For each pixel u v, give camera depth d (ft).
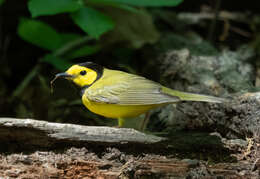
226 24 50.65
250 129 25.91
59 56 44.57
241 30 51.93
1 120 23.50
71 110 40.32
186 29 51.11
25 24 42.37
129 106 25.16
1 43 49.83
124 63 47.62
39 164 23.12
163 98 24.07
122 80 25.85
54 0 35.60
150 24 47.11
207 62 37.70
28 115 41.55
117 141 24.32
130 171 22.67
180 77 37.01
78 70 27.81
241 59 40.37
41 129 23.84
